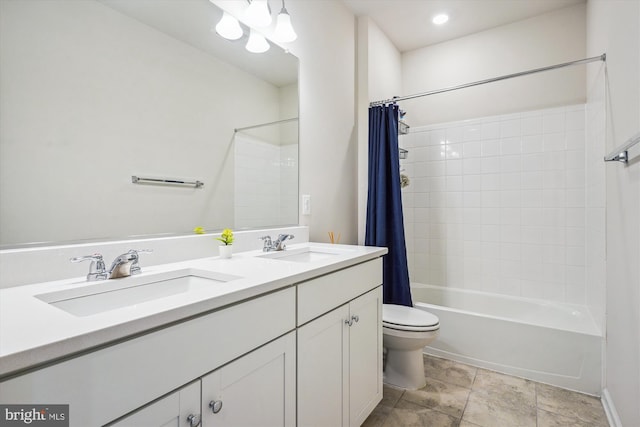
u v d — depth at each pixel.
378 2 2.40
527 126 2.63
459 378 2.00
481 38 2.83
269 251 1.56
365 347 1.48
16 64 0.89
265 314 0.91
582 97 2.44
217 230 1.47
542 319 2.46
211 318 0.76
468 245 2.87
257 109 1.67
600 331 1.88
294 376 1.03
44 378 0.50
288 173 1.87
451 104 2.95
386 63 2.87
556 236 2.52
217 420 0.77
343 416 1.30
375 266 1.60
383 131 2.41
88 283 0.90
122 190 1.13
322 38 2.16
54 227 0.96
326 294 1.20
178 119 1.31
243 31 1.59
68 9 1.00
